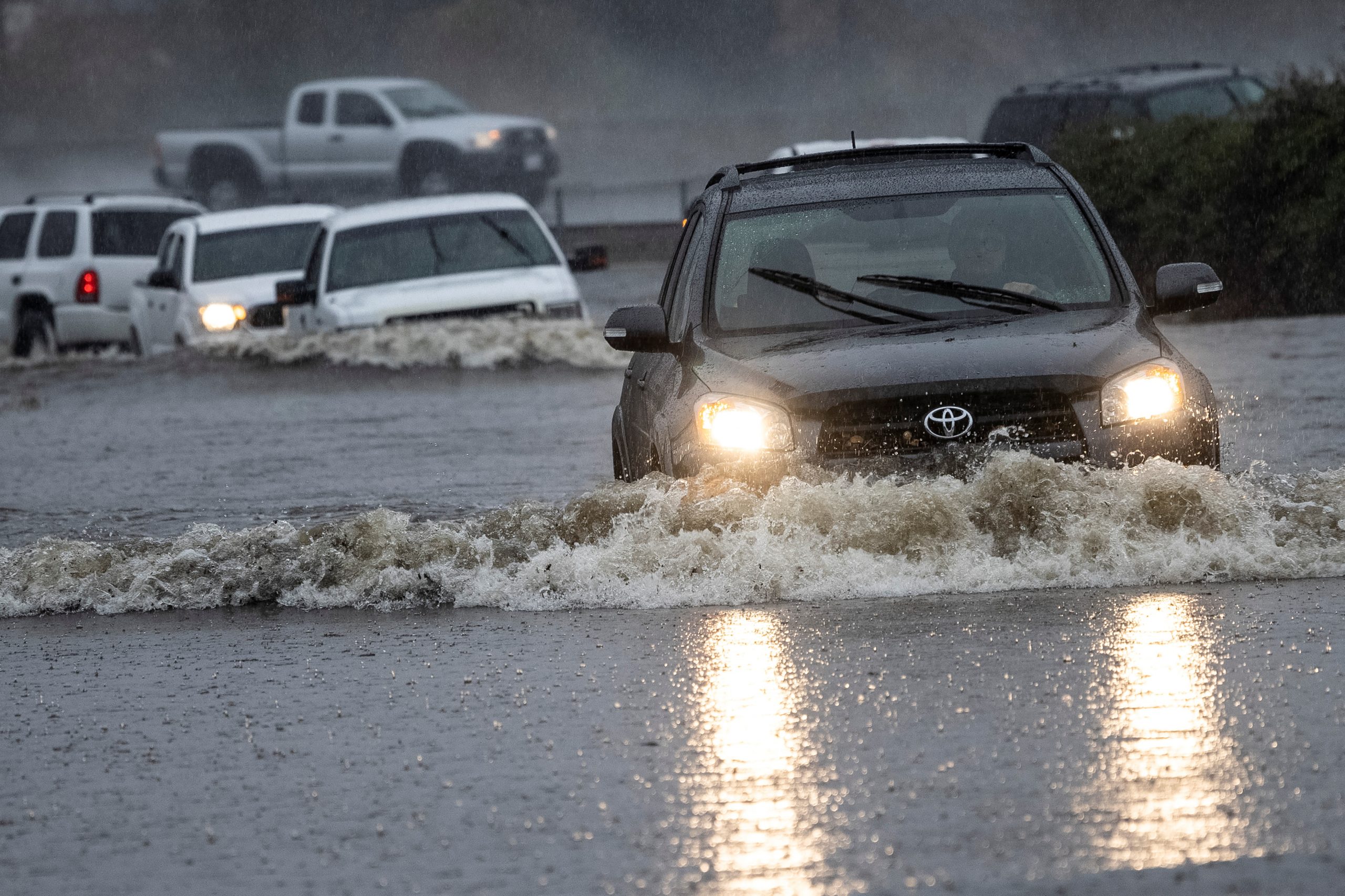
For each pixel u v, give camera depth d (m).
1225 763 19.23
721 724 21.58
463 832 18.28
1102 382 29.70
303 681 25.23
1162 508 29.08
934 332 31.41
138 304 97.12
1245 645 24.02
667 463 31.44
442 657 26.16
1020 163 35.88
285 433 60.78
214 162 168.00
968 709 21.64
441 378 75.75
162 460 54.75
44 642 29.23
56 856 18.28
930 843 17.28
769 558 29.05
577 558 30.20
